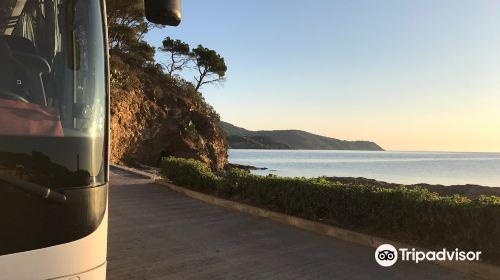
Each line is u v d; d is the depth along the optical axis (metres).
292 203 9.66
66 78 2.82
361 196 8.34
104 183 2.82
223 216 10.23
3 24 2.71
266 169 75.69
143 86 45.62
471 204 6.72
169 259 7.09
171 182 14.61
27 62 2.71
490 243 6.39
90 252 2.63
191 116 49.00
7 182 2.38
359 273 6.48
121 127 38.81
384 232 7.99
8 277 2.32
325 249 7.63
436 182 52.28
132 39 48.75
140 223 9.44
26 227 2.40
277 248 7.71
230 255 7.33
